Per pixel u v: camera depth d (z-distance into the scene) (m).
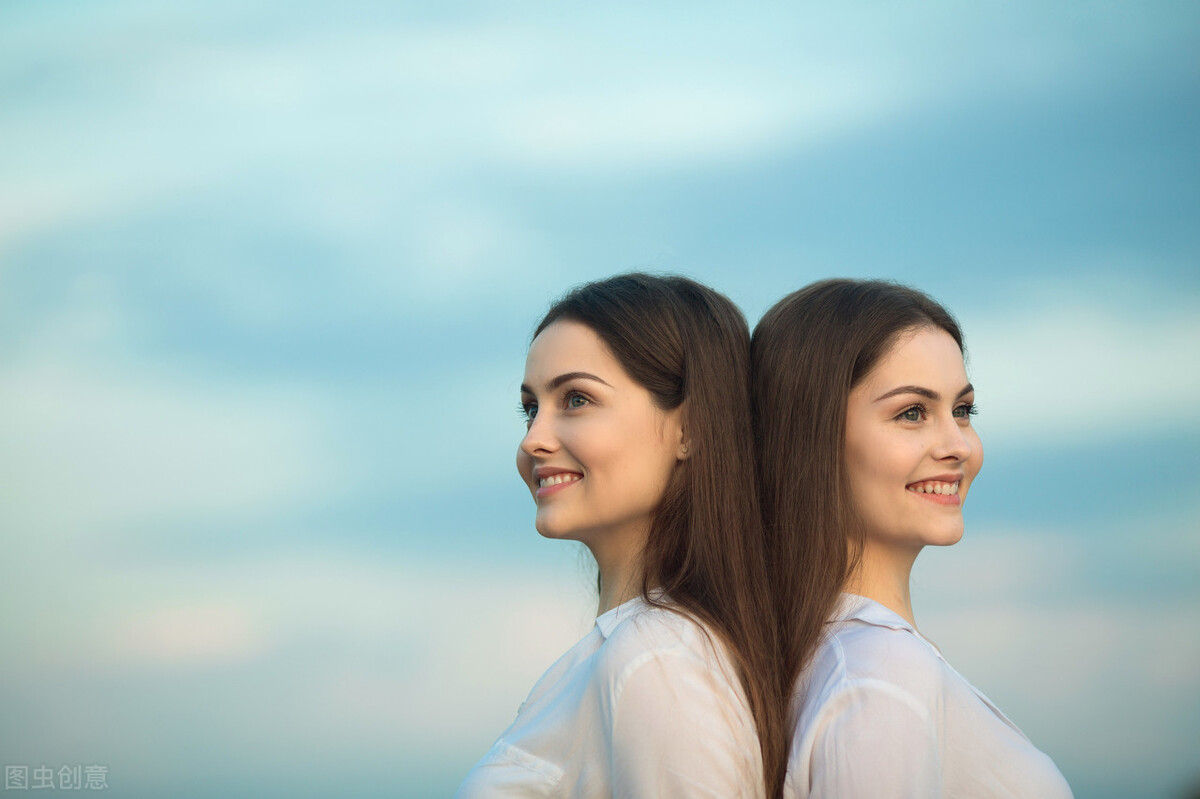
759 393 3.03
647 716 2.49
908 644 2.57
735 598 2.75
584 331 2.91
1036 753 2.71
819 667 2.64
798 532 2.83
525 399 3.07
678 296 3.00
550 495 2.91
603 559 3.01
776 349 2.99
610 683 2.56
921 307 2.93
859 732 2.44
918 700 2.47
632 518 2.91
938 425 2.82
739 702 2.60
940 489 2.83
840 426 2.83
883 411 2.80
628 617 2.71
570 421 2.89
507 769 2.70
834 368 2.85
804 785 2.51
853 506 2.84
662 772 2.45
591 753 2.60
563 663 2.86
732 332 3.04
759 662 2.69
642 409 2.87
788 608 2.81
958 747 2.62
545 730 2.69
